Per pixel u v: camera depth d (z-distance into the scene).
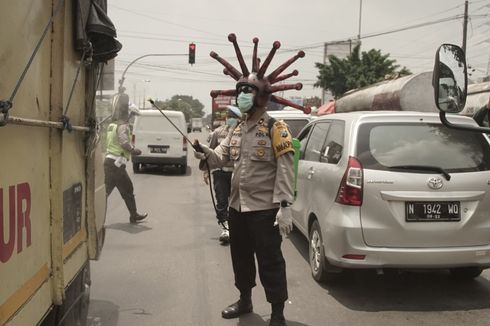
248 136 3.95
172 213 9.27
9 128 1.95
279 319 3.94
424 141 4.63
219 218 6.85
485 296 4.87
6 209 1.92
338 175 4.66
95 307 4.50
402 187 4.40
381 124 4.75
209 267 5.78
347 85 42.62
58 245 2.53
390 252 4.38
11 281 1.97
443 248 4.40
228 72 4.02
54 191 2.51
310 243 5.45
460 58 2.90
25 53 2.09
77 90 3.00
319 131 5.91
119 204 10.11
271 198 3.90
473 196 4.45
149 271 5.60
